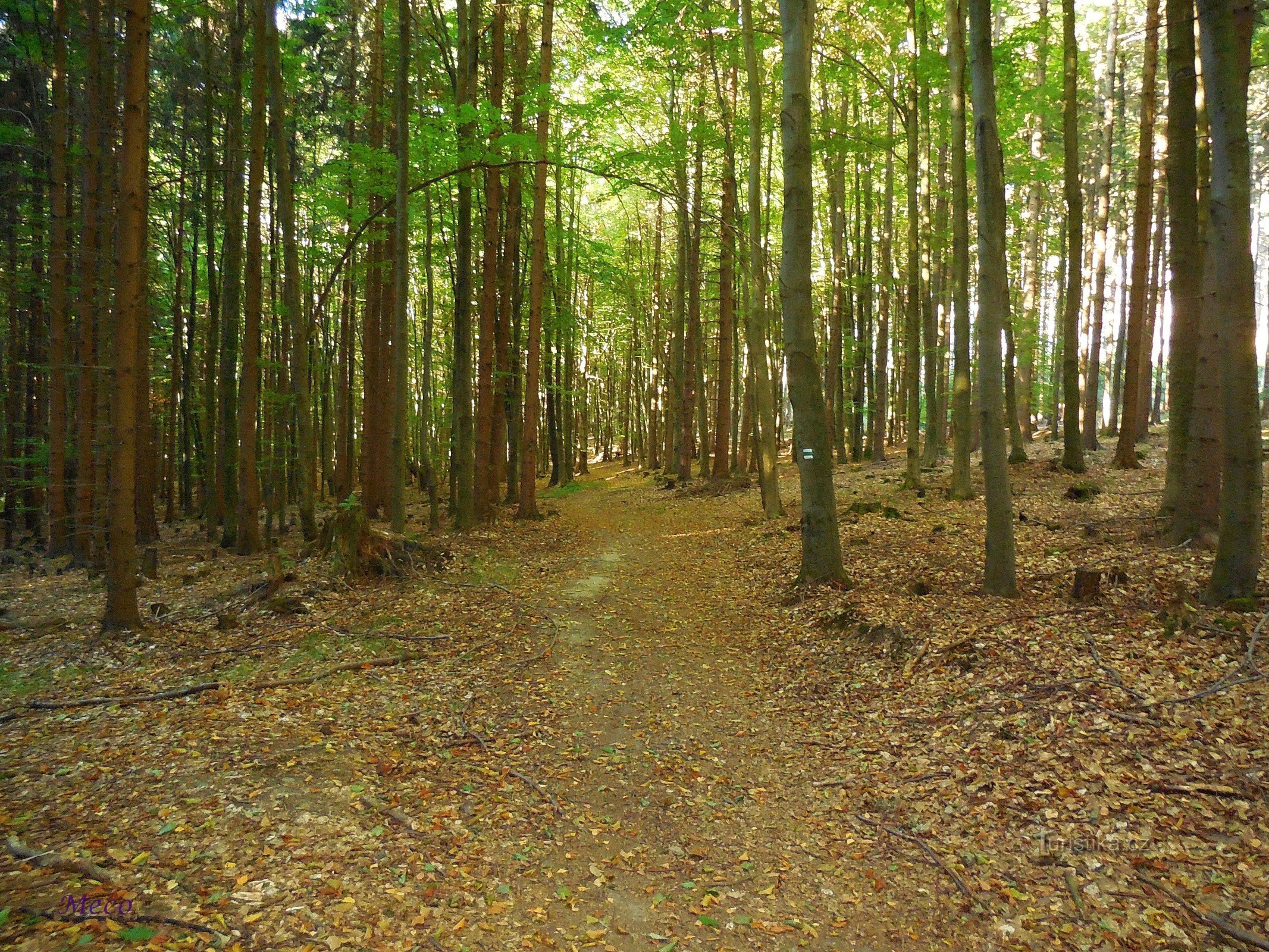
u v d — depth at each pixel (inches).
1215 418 340.2
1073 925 146.5
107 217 546.6
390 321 821.9
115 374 346.9
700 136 642.8
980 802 192.9
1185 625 249.1
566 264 962.1
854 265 1023.6
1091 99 866.8
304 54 691.4
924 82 596.1
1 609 445.4
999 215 316.2
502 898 163.2
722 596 439.8
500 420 837.8
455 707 274.7
